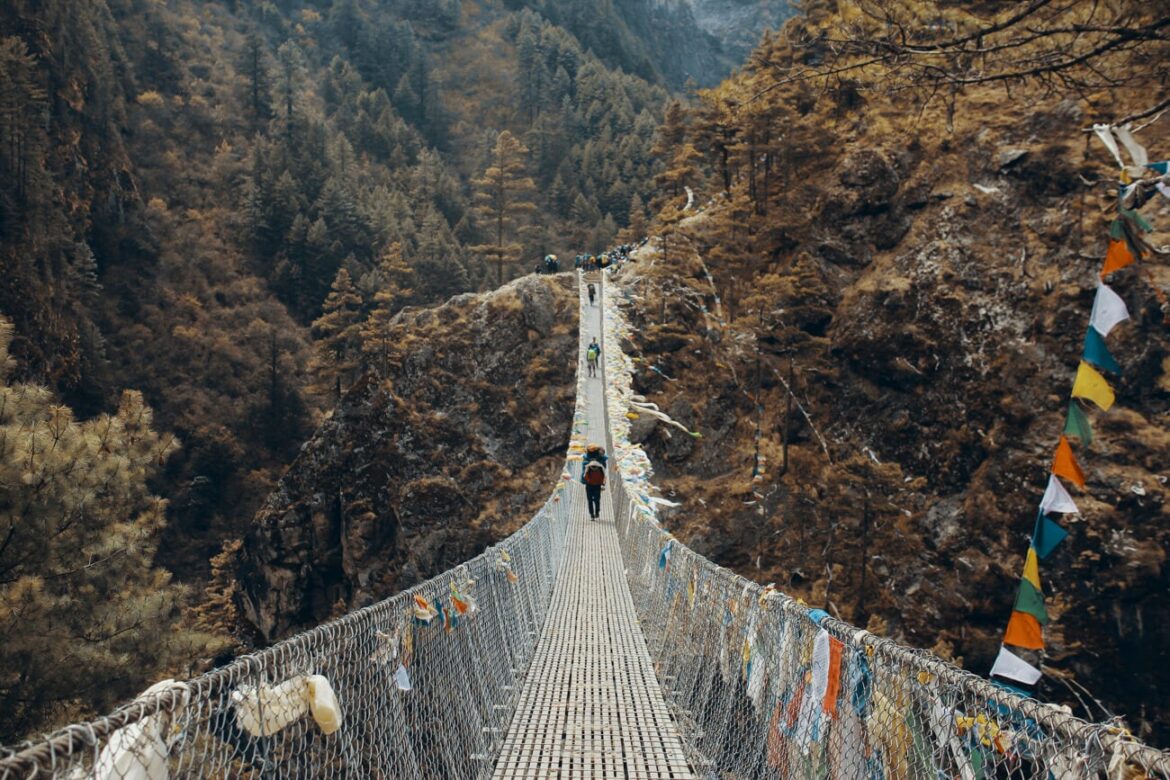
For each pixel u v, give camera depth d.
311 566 43.12
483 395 43.84
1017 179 38.91
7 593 9.84
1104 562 29.52
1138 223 4.23
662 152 57.91
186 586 11.86
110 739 1.80
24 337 57.16
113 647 10.59
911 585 33.19
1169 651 27.89
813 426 38.91
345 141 117.50
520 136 151.38
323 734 2.72
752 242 44.94
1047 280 35.88
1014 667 3.76
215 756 2.16
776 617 4.08
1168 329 31.77
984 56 6.99
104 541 10.83
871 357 38.84
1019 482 33.00
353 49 163.12
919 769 2.53
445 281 87.00
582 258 50.69
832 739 3.18
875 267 41.31
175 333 77.81
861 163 43.00
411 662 3.86
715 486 37.97
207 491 66.44
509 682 6.80
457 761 4.54
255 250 93.62
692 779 5.20
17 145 62.75
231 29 148.75
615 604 10.73
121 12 113.12
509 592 7.43
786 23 27.25
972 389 36.03
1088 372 3.92
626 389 30.80
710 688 5.61
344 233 94.56
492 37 175.88
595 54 190.38
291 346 82.69
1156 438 30.83
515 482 42.12
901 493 35.66
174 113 107.88
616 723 6.30
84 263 71.69
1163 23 5.88
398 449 42.62
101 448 11.47
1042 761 2.01
